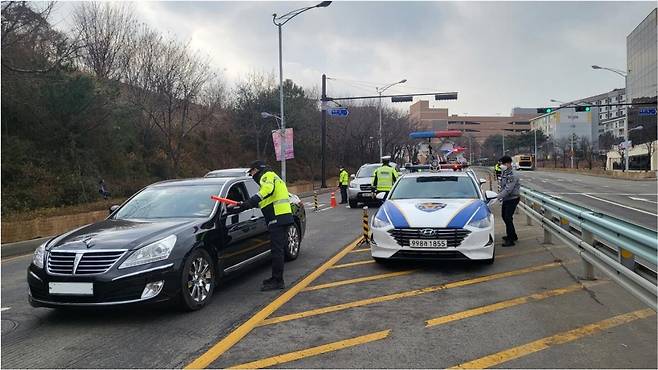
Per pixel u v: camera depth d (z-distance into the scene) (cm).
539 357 423
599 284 651
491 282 684
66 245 555
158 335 505
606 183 3922
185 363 432
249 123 4106
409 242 745
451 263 817
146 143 3027
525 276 711
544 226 952
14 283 838
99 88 2262
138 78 2717
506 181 966
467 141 12006
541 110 3934
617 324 498
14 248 1251
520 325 505
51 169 2017
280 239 686
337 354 442
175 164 2838
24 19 1755
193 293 586
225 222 675
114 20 2700
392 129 5556
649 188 3212
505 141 11656
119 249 540
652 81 7406
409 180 953
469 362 417
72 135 2125
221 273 650
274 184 686
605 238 547
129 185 2425
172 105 2825
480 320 524
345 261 869
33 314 600
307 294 651
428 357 429
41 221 1482
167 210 680
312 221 1552
